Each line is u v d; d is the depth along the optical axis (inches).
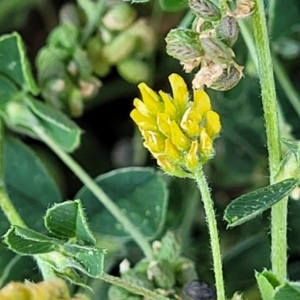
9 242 4.0
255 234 6.2
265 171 6.7
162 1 5.2
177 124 3.8
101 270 3.9
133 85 7.2
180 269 4.9
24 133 6.0
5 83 5.7
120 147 7.2
